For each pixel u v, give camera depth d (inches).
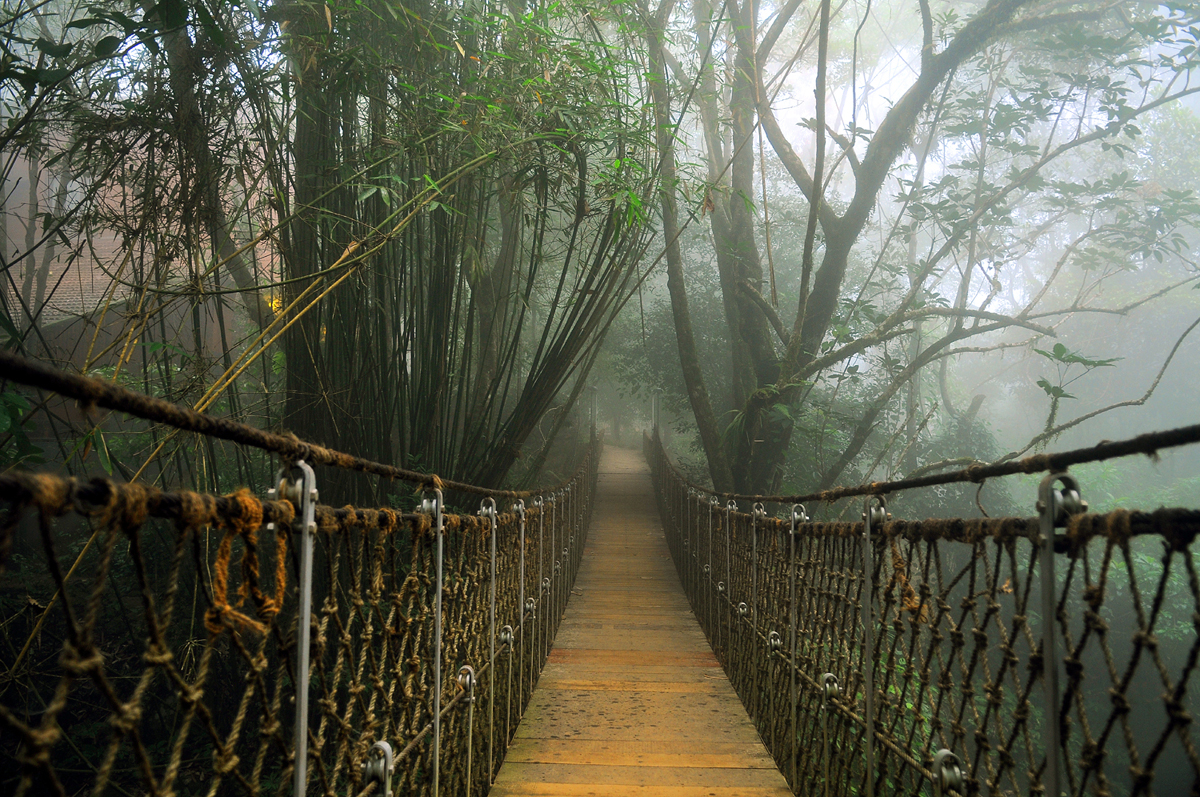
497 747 134.9
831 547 108.6
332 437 174.7
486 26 170.6
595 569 361.7
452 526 93.7
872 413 350.6
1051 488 48.9
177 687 38.5
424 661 85.9
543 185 182.4
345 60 148.9
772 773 132.3
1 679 144.9
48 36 190.4
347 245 161.5
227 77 142.3
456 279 222.4
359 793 64.8
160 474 147.5
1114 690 42.3
